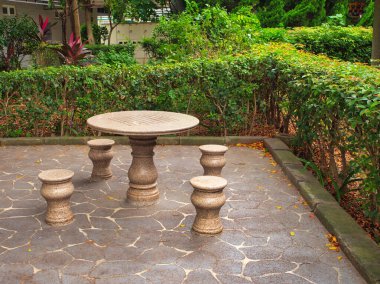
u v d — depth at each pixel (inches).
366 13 590.6
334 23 533.3
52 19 732.0
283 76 262.5
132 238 145.6
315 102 200.4
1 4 619.2
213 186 143.9
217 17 366.3
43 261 129.2
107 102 284.0
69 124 286.5
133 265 127.6
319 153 232.5
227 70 278.7
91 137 275.9
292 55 287.3
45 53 428.1
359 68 209.3
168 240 144.3
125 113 204.1
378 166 146.6
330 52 458.0
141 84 280.2
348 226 147.0
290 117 268.4
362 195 178.1
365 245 133.3
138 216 164.9
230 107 282.4
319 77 201.2
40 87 277.6
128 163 236.4
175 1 706.8
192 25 372.8
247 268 126.5
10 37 501.4
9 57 498.3
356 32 468.8
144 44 508.7
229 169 224.8
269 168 226.5
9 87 274.4
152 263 129.0
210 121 297.6
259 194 188.9
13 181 203.8
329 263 129.6
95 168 206.1
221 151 195.6
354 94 151.3
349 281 119.9
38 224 156.0
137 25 725.3
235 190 193.9
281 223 158.6
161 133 161.2
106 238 145.3
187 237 146.7
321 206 165.2
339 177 191.5
